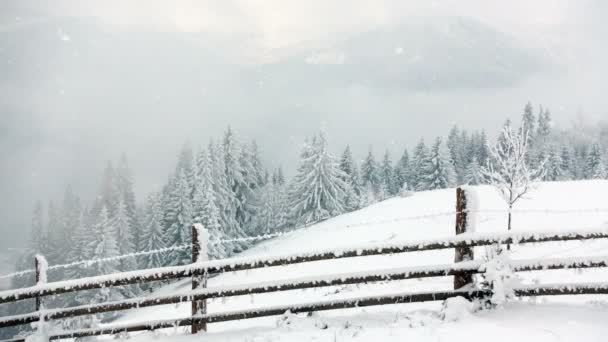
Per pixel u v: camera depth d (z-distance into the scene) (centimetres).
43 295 656
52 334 665
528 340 486
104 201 6969
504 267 580
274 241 3453
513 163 1522
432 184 6988
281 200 6147
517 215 1922
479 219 1927
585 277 865
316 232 2994
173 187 6225
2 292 656
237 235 6006
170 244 5141
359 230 2458
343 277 609
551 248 1230
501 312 574
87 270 4550
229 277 2011
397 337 525
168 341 625
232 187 6419
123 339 655
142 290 4372
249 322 760
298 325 607
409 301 609
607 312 559
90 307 657
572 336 490
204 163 5612
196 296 631
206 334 639
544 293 589
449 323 554
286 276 1780
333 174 5269
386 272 605
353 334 552
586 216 1755
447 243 594
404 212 2653
